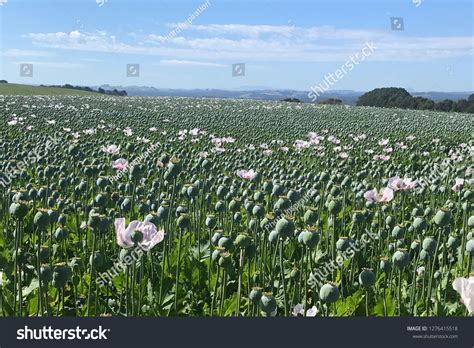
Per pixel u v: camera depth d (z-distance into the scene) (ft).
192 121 116.78
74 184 36.17
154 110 154.81
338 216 31.45
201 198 31.76
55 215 21.38
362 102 341.21
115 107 159.84
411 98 323.98
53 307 20.01
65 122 92.63
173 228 27.48
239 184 37.42
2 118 100.27
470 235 24.49
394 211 30.68
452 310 20.86
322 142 76.38
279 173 40.01
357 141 82.48
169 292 21.59
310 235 18.11
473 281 14.43
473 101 302.45
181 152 49.78
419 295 22.62
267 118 142.00
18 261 18.24
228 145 66.90
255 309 17.16
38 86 365.20
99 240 25.36
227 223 29.43
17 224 17.71
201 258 25.62
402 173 48.16
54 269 16.46
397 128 121.60
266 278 23.16
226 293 22.08
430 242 19.52
